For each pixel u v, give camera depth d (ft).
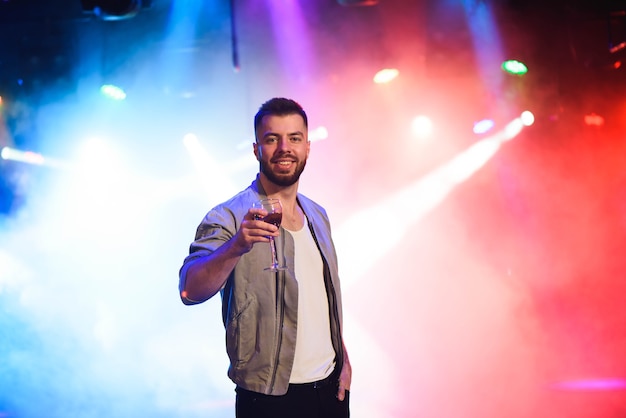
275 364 7.64
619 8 21.88
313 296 8.14
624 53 21.80
